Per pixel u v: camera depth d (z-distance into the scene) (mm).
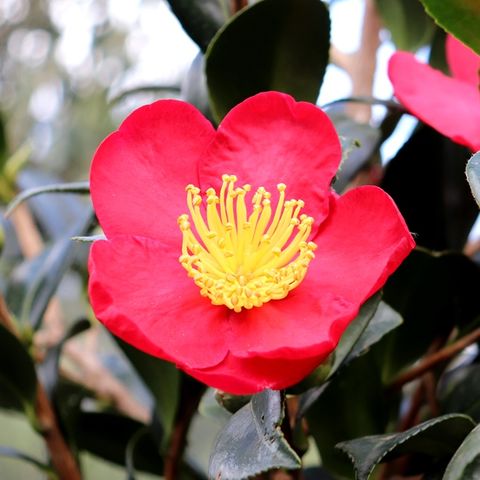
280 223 285
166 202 287
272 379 248
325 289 274
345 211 279
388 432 327
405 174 333
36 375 344
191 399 335
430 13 269
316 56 308
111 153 284
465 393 325
